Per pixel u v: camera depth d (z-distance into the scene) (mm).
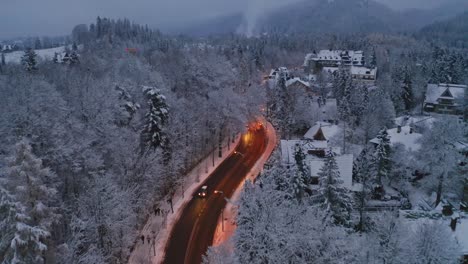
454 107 90375
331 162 41438
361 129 76188
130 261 42688
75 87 57156
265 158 76375
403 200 51938
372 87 109500
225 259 31297
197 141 72500
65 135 45000
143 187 49406
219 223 52250
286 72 125000
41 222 26484
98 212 36688
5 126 41031
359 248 30469
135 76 76188
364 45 199125
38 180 26562
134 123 60000
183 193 59875
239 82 103938
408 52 178625
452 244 31922
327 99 95312
